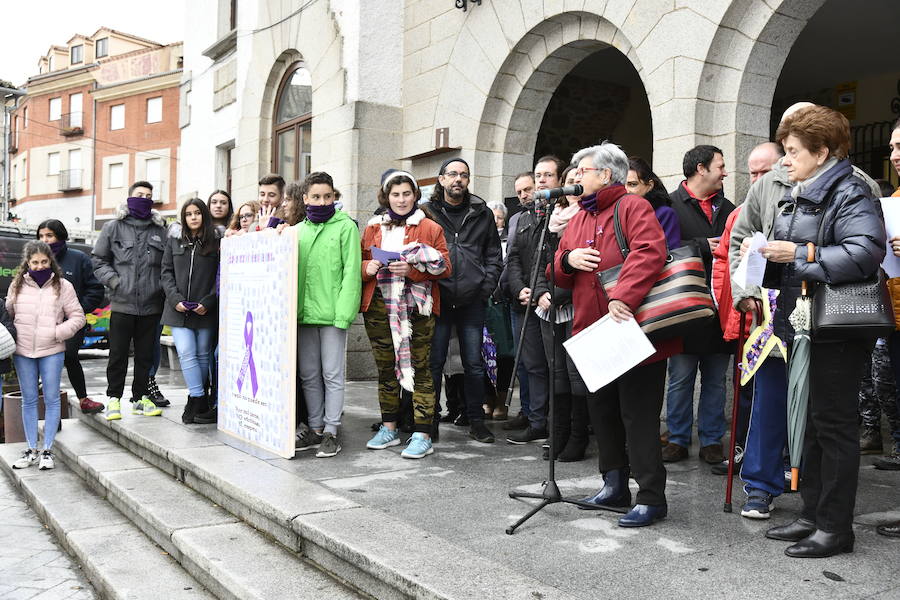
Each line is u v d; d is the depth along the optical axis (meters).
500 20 7.06
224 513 3.60
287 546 3.06
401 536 2.72
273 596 2.59
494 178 7.35
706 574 2.35
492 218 4.68
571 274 3.10
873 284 2.42
